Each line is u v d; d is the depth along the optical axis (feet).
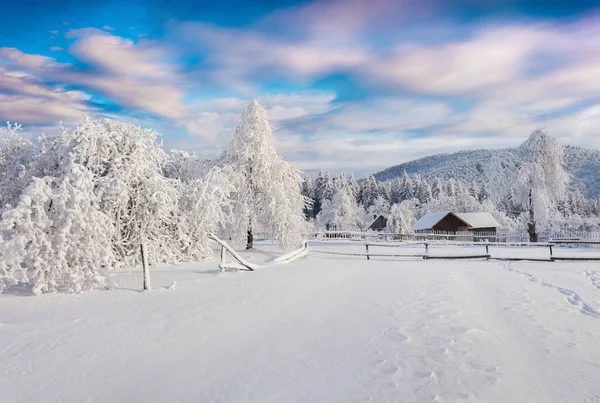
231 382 17.22
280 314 28.71
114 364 19.69
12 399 16.08
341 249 99.40
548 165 122.21
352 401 14.84
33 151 53.36
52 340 23.38
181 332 24.73
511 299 32.94
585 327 24.17
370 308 30.17
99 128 46.98
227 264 49.85
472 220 170.91
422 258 74.43
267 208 75.05
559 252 82.99
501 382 16.10
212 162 81.10
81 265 38.47
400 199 325.42
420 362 18.52
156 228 53.93
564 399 14.60
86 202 38.29
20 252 35.24
